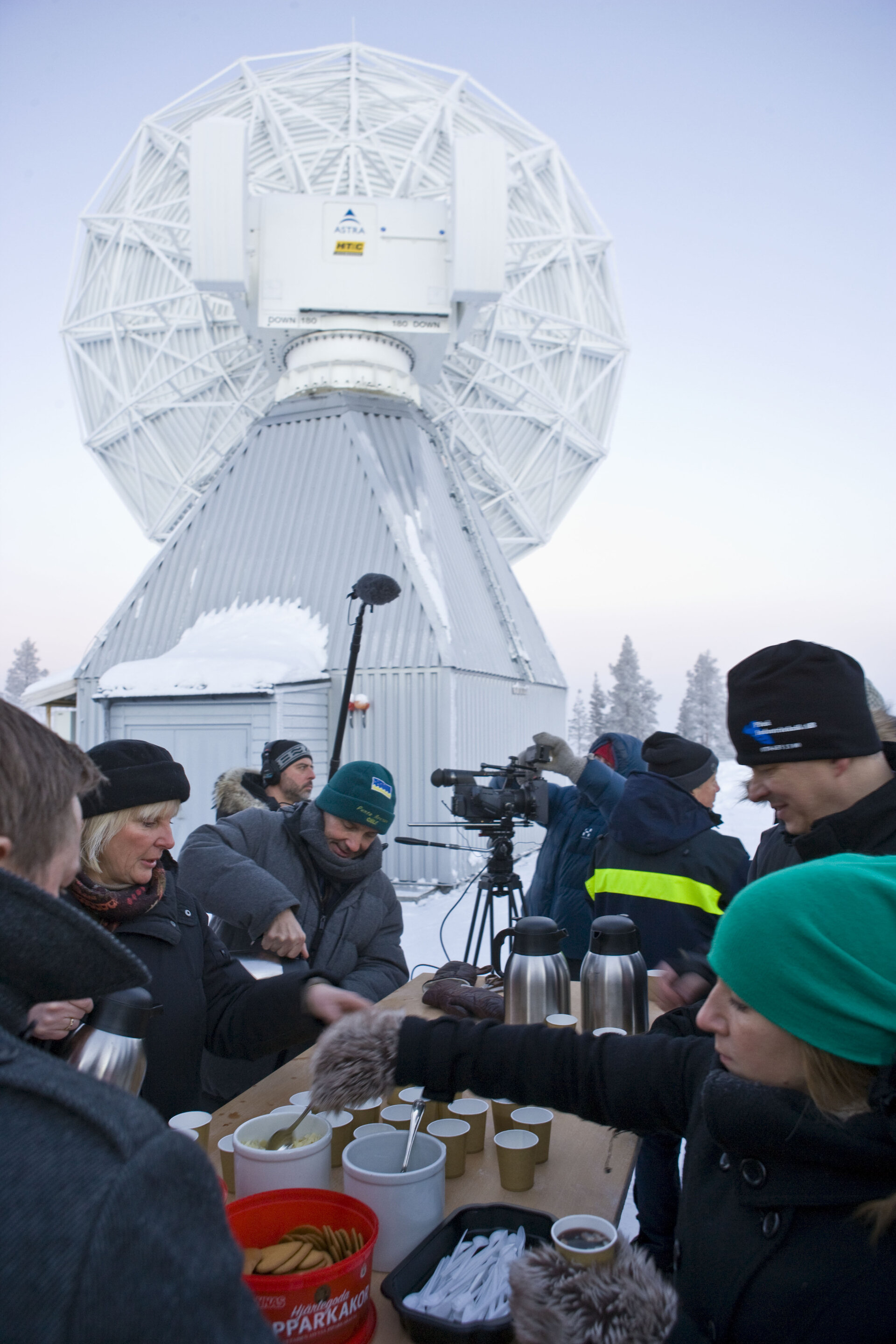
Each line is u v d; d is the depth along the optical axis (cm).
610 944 215
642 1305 95
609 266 1680
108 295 1666
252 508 1273
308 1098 167
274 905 247
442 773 405
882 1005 96
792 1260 103
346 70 1584
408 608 1096
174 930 208
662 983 206
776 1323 101
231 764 994
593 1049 145
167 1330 60
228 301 1541
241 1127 151
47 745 92
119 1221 61
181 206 1594
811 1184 103
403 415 1327
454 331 1280
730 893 290
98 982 80
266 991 207
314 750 1042
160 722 1029
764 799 208
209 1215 68
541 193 1614
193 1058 207
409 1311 111
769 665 197
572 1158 168
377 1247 130
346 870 283
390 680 1059
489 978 272
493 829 402
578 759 392
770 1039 106
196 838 278
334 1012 194
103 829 198
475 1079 147
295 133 1593
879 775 193
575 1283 97
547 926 218
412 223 1238
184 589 1252
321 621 1123
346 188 1594
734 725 204
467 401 1689
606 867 310
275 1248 117
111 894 200
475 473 1727
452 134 1418
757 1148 106
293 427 1306
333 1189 155
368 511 1195
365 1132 155
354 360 1279
